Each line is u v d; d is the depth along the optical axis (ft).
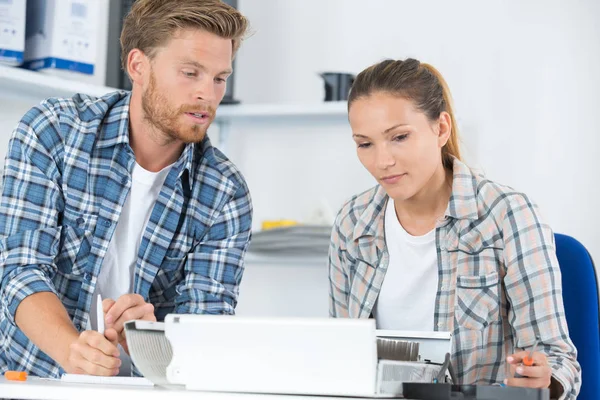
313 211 11.46
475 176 7.23
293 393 4.50
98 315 5.65
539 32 11.10
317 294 11.89
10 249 6.63
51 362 6.95
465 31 11.47
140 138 7.14
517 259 6.75
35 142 6.88
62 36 9.84
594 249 10.67
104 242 7.07
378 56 11.96
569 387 5.89
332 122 12.09
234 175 7.59
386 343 5.14
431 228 7.14
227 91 11.55
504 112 11.21
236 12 6.84
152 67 6.81
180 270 7.49
